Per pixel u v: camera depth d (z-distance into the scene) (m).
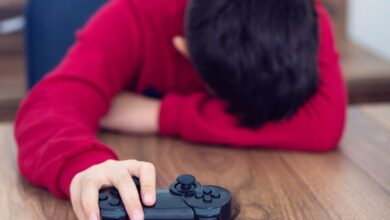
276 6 0.82
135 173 0.64
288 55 0.83
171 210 0.57
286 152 0.89
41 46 1.39
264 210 0.68
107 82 0.95
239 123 0.91
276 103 0.86
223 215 0.58
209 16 0.83
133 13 1.00
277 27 0.82
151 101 0.99
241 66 0.82
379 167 0.82
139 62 1.02
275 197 0.71
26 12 1.40
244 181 0.77
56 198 0.73
